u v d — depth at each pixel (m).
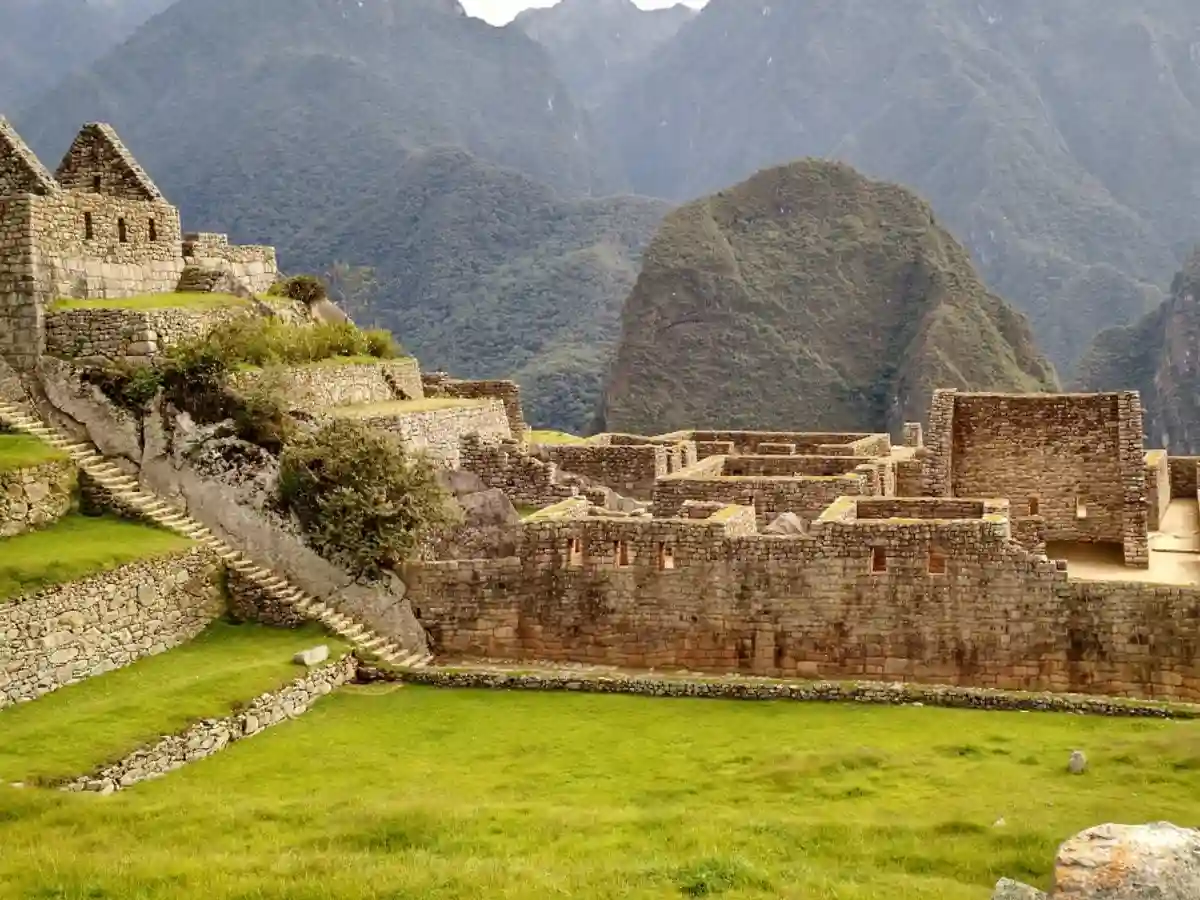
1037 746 23.44
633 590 33.06
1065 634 29.97
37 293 37.34
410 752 25.02
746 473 43.75
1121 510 42.84
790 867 17.22
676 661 32.69
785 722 26.62
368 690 30.19
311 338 46.16
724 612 32.34
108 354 36.97
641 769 23.44
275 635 32.44
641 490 46.22
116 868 16.89
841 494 37.66
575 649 33.44
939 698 27.88
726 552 32.38
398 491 34.81
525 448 46.50
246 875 16.72
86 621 28.55
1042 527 36.19
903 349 176.75
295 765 24.05
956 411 44.50
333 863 17.25
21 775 21.39
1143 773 21.17
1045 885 16.50
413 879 16.44
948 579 30.77
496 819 19.56
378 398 47.44
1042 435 43.75
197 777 23.22
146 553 30.94
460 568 34.03
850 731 25.55
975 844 17.92
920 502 34.59
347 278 151.88
